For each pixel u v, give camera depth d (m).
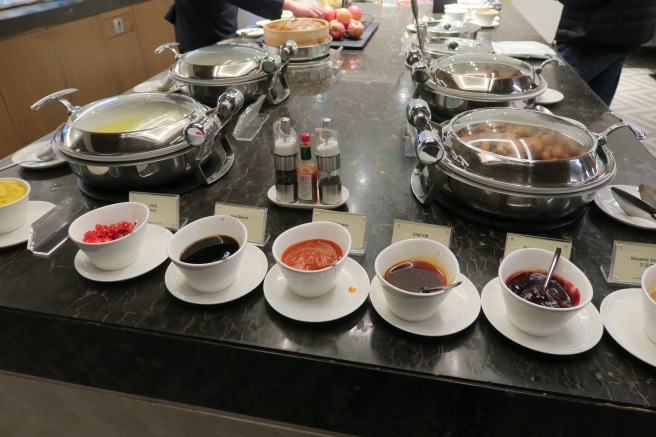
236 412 0.81
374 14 3.03
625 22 2.25
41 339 0.81
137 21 3.35
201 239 0.84
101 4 2.98
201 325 0.75
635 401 0.63
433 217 1.00
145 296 0.81
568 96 1.65
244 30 2.36
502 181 0.88
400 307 0.70
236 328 0.75
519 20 2.81
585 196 0.88
